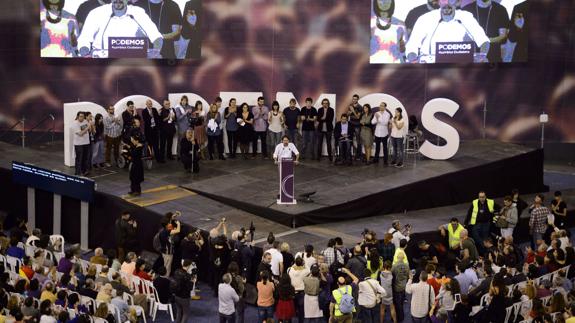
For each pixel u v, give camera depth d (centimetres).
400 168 2702
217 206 2452
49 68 3095
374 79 3139
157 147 2766
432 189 2597
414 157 2803
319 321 1977
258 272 1970
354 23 3111
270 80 3147
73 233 2527
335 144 2761
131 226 2323
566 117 3188
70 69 3097
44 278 1942
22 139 3056
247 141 2830
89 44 3008
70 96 3114
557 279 1958
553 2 3122
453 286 1845
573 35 3141
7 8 3067
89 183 2428
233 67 3134
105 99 3120
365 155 2770
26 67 3098
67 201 2519
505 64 3142
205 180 2619
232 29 3112
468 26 3028
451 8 3016
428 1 3016
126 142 2644
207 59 3123
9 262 2105
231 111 2814
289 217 2350
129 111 2666
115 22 3003
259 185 2581
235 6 3100
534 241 2375
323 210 2391
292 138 2819
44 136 3142
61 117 3133
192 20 3030
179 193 2511
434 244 2280
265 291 1905
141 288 2023
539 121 3183
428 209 2589
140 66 3103
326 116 2784
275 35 3120
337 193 2495
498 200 2692
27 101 3119
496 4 3020
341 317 1828
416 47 3041
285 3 3105
